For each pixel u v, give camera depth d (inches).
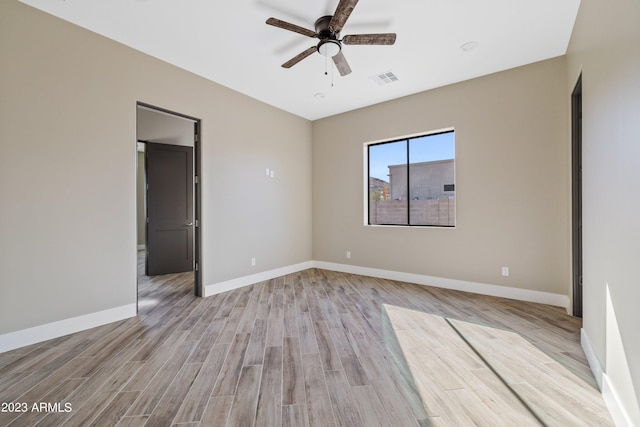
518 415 59.9
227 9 96.5
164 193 199.3
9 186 90.0
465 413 60.6
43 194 96.6
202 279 145.8
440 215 167.2
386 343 92.8
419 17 100.7
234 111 162.6
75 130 103.8
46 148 97.3
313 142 219.5
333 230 208.5
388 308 126.2
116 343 93.7
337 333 100.8
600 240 70.4
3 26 89.1
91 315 106.7
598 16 73.0
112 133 113.4
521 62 131.6
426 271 165.5
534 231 132.5
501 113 140.1
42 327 95.6
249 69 138.3
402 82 152.6
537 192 131.6
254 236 174.1
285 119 196.7
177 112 135.1
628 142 54.2
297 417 59.7
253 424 57.6
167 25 104.9
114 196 113.8
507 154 138.7
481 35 111.0
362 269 193.6
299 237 207.9
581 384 70.4
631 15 53.1
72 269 102.7
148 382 71.9
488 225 144.3
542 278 130.8
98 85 109.7
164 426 57.1
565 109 124.3
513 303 131.3
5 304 89.1
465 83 150.3
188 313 121.6
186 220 207.2
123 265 115.9
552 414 60.2
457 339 95.2
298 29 94.4
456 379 72.8
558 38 113.0
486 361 81.3
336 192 206.4
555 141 127.2
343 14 85.6
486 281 145.3
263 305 131.4
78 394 67.1
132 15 99.2
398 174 183.0
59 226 100.0
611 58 63.4
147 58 124.3
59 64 100.1
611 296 62.6
